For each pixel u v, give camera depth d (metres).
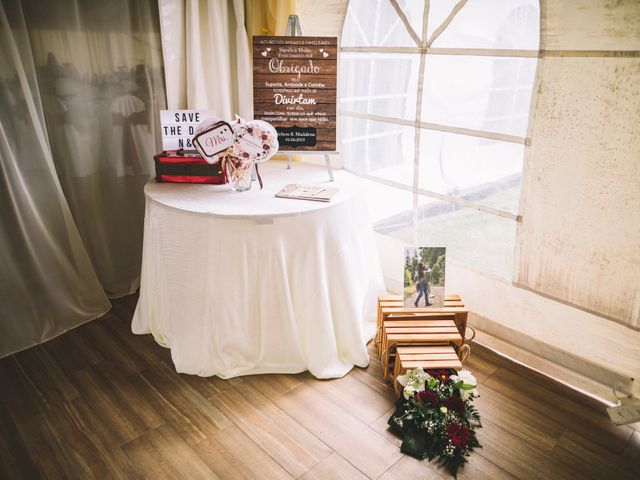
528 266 2.27
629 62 1.77
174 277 2.20
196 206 2.12
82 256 2.66
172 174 2.46
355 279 2.32
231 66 3.05
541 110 2.05
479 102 2.29
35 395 2.17
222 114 2.99
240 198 2.24
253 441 1.92
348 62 2.81
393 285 2.96
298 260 2.13
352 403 2.12
